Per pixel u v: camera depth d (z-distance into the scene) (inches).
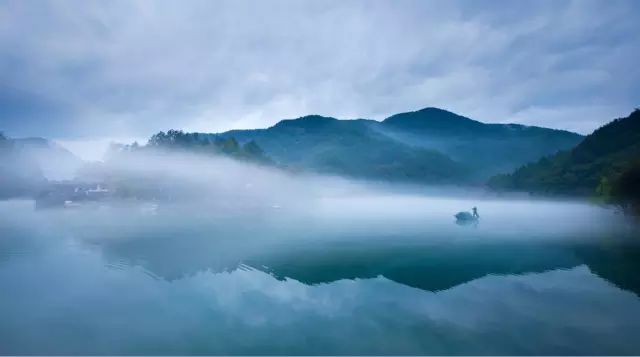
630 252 1278.3
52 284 912.3
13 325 658.8
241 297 826.8
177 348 571.5
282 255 1280.8
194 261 1184.2
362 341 592.7
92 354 552.4
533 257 1226.0
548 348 561.9
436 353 549.0
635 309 720.3
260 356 544.4
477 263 1151.0
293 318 695.1
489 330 633.0
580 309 723.4
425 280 962.1
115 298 810.2
